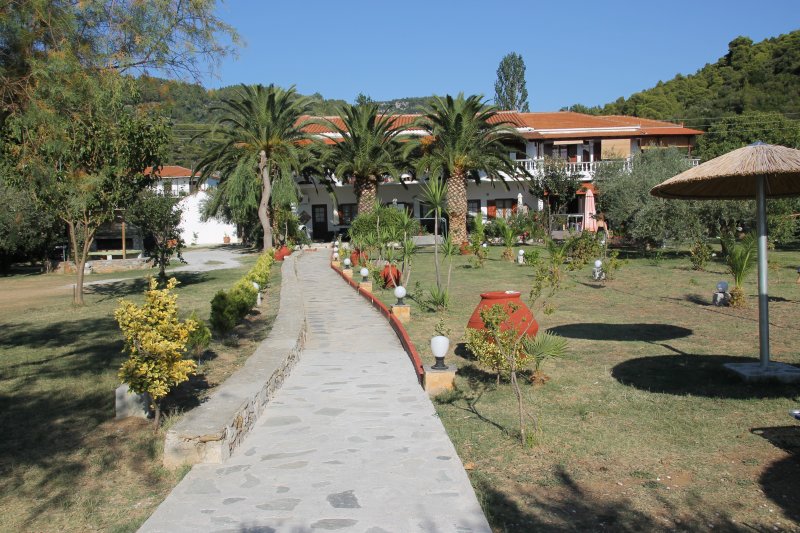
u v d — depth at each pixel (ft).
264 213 109.91
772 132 146.51
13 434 20.18
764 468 16.03
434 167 105.81
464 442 18.71
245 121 113.19
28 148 28.53
